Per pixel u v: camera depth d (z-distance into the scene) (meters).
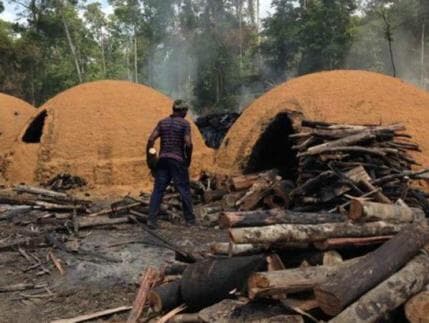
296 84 10.84
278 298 3.64
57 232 7.49
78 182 11.44
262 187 8.12
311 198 6.95
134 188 11.40
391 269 3.48
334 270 3.66
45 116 13.17
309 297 3.63
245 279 3.88
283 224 3.93
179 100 7.89
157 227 7.69
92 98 12.64
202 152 12.61
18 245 6.72
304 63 31.84
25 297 5.13
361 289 3.36
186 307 4.09
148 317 4.21
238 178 8.77
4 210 8.69
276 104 10.38
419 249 3.64
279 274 3.54
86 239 7.14
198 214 8.57
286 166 10.84
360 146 7.04
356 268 3.48
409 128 9.33
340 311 3.31
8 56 37.50
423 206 6.84
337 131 7.24
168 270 4.61
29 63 38.59
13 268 6.03
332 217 4.27
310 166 7.23
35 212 8.62
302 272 3.60
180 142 7.78
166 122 7.79
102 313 4.61
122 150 11.80
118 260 6.17
